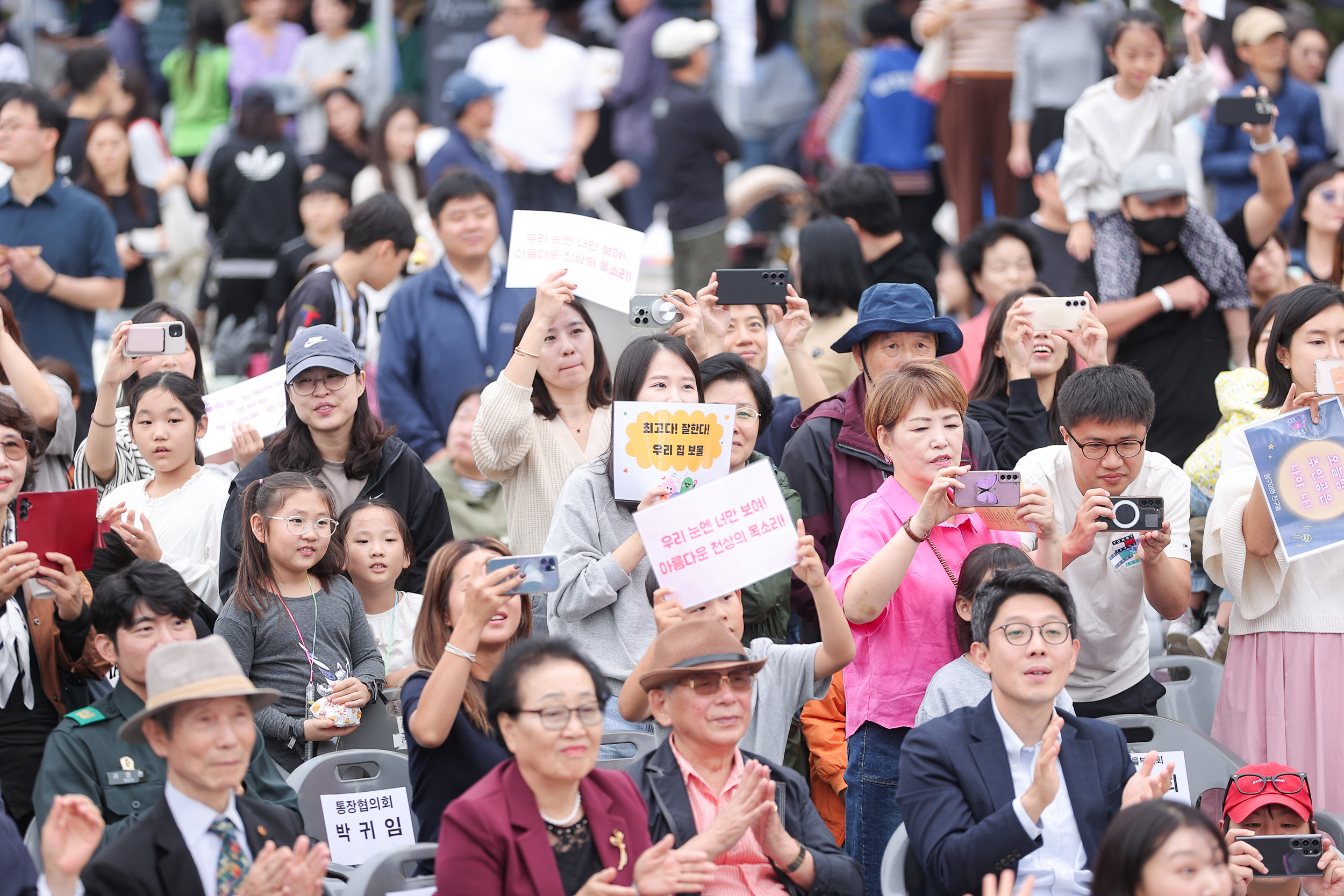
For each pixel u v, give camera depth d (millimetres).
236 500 19062
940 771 14828
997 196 35625
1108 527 16422
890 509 16938
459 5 44188
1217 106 27156
